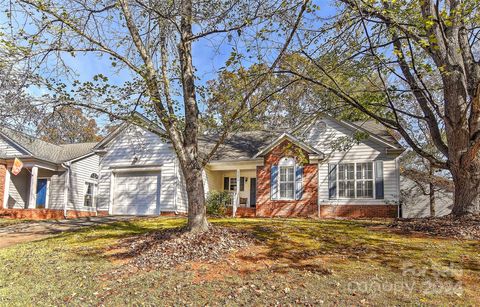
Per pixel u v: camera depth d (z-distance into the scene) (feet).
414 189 82.79
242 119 34.65
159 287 21.88
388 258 25.46
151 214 64.34
